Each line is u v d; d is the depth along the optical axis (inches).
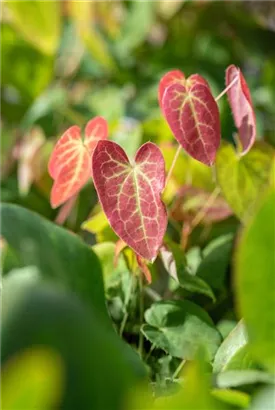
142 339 15.3
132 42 35.4
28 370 7.4
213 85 32.5
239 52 36.9
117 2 37.0
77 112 31.5
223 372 11.0
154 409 8.7
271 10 38.1
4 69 33.5
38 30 32.4
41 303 9.2
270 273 9.9
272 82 33.0
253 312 10.0
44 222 12.3
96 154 13.3
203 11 36.8
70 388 8.9
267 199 9.7
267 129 29.7
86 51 36.1
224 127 23.9
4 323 9.1
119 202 13.2
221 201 19.4
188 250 19.8
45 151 27.4
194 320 14.8
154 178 13.2
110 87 34.2
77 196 24.4
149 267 16.5
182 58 35.5
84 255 12.3
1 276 12.9
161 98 15.4
